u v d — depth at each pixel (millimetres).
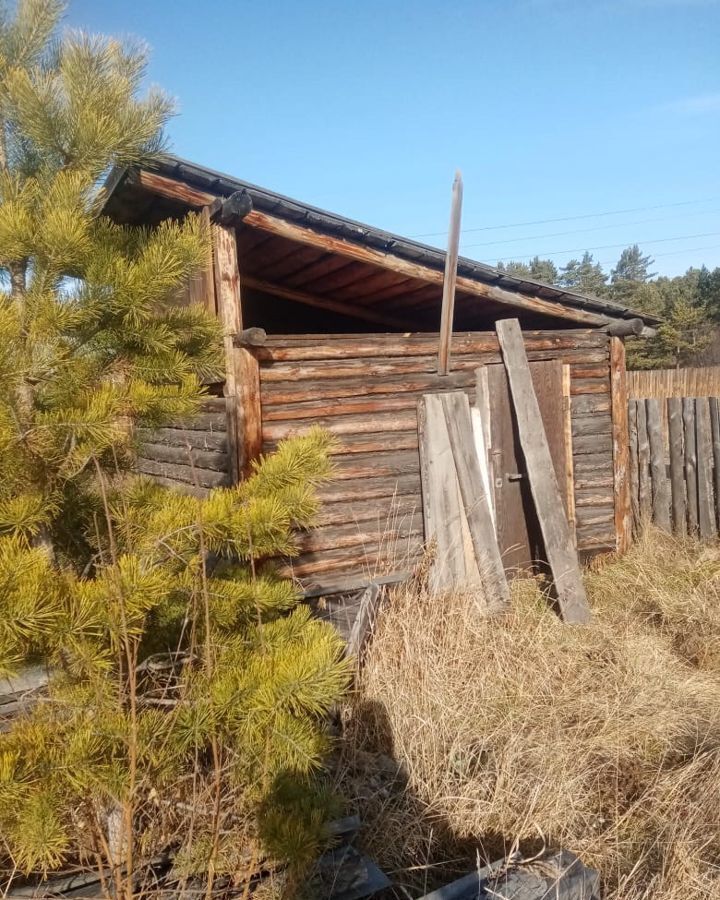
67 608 2035
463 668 4418
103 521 2777
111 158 2779
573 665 4656
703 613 5555
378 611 4805
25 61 2846
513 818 3188
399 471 5902
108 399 2514
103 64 2785
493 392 6270
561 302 6699
